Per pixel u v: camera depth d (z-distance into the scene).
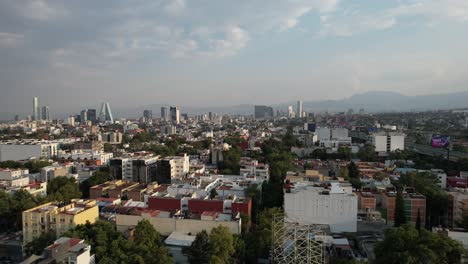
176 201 159.62
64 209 140.25
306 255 100.06
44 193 199.00
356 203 159.00
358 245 144.00
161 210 158.00
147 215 142.00
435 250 101.44
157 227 140.62
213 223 135.88
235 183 199.50
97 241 113.50
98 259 108.06
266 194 195.75
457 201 164.88
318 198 161.00
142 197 195.12
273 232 112.25
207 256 113.44
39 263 95.69
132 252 109.75
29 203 163.25
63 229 133.00
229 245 114.25
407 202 171.62
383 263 104.56
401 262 99.06
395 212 160.62
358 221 170.00
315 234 117.38
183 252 121.56
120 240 113.69
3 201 161.25
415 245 102.81
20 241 150.62
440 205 174.00
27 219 136.12
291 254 103.94
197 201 157.88
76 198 187.00
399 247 104.50
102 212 160.12
